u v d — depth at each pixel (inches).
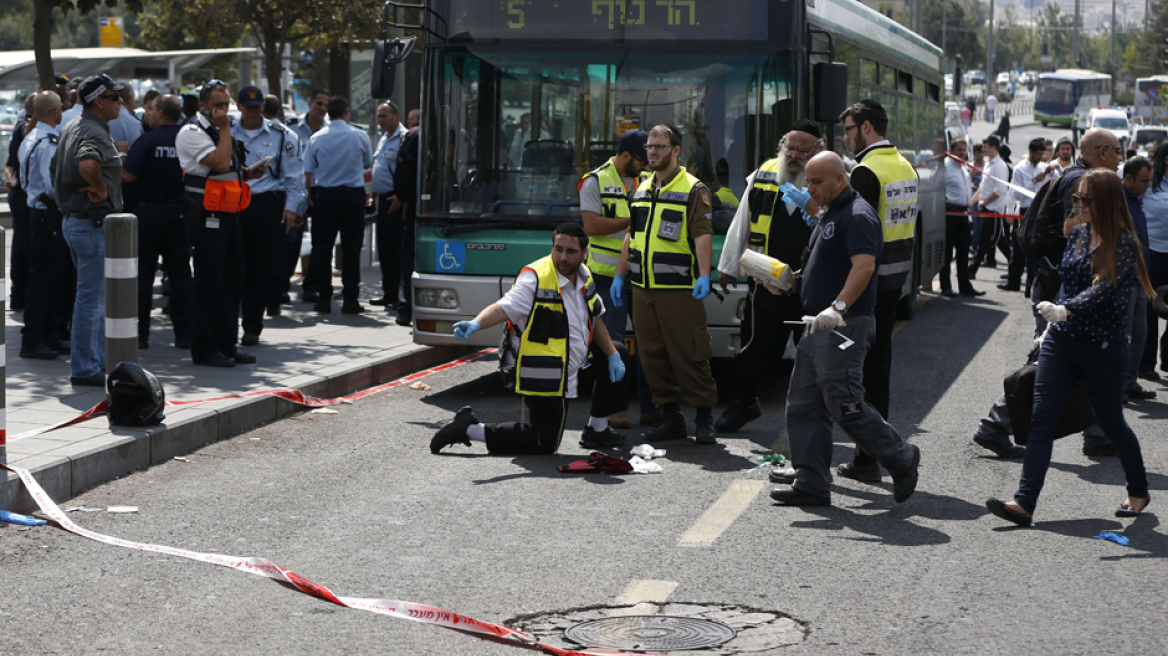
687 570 252.2
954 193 786.8
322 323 571.5
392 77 461.1
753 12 434.3
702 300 370.0
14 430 338.3
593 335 359.3
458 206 448.1
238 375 436.1
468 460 349.7
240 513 292.7
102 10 2630.4
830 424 303.9
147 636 214.8
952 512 298.7
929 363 538.3
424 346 512.1
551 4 440.8
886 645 211.2
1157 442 383.9
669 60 436.5
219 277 447.8
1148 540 274.8
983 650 208.8
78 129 393.1
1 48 3031.5
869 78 565.9
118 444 324.5
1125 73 5723.4
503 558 259.8
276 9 953.5
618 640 214.7
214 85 435.5
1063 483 328.8
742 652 208.4
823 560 259.1
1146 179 424.2
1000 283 852.0
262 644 211.2
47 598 233.6
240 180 447.8
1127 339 284.5
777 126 433.7
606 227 388.2
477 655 206.1
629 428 399.2
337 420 402.9
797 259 370.0
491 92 445.1
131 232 349.4
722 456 358.0
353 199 590.9
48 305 459.5
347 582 244.7
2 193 925.8
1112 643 211.9
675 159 371.9
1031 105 5083.7
